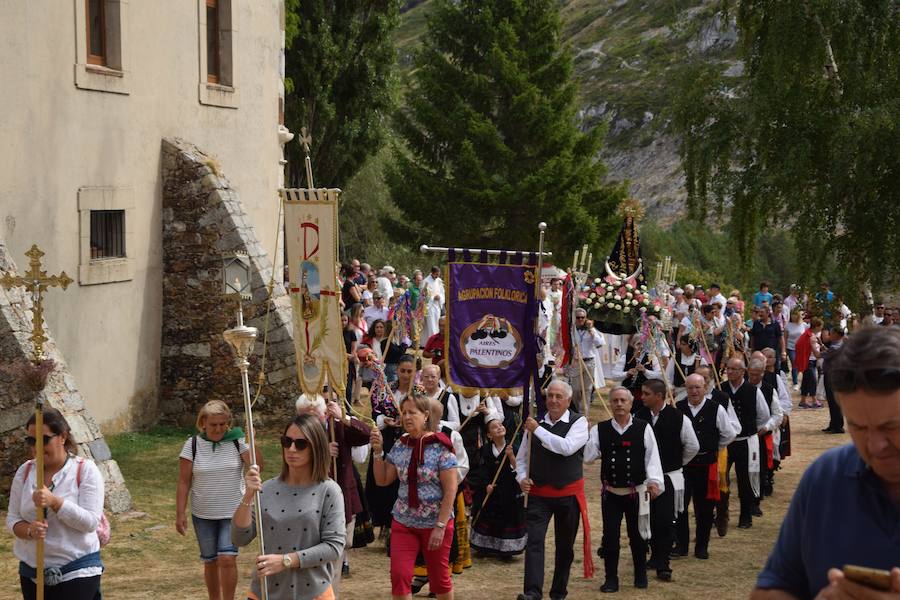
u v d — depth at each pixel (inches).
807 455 655.8
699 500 407.2
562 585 339.9
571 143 1445.6
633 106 3464.6
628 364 593.9
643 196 2938.0
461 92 1461.6
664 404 381.4
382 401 388.8
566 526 335.9
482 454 400.2
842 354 99.0
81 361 568.7
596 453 359.9
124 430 605.3
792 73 655.8
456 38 1485.0
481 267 380.8
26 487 239.8
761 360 469.1
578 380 654.5
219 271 631.8
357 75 1427.2
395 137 1627.7
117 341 598.9
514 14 1480.1
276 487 221.3
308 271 349.7
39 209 538.6
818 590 104.8
